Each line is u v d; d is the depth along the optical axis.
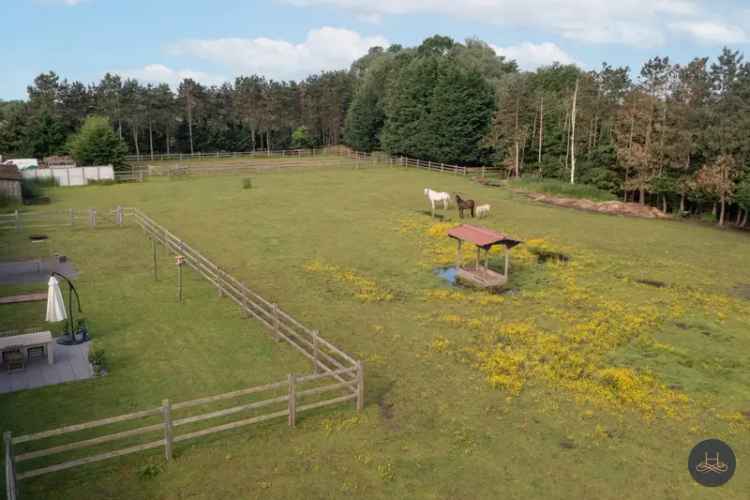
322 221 37.19
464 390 15.04
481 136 71.12
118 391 14.33
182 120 96.31
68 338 17.38
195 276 24.52
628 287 24.66
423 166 73.00
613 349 18.09
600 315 20.92
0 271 24.53
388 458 11.91
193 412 13.48
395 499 10.62
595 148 58.50
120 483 10.86
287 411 12.91
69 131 80.88
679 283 25.42
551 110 64.06
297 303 21.66
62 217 37.00
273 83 102.69
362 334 18.80
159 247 29.55
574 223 38.94
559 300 22.67
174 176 59.62
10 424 12.66
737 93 44.59
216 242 30.98
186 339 17.75
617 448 12.55
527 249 30.94
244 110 96.94
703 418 13.97
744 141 41.56
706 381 16.02
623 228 38.00
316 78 108.25
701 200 46.28
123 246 29.66
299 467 11.50
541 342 18.25
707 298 23.28
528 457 12.10
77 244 29.94
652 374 16.34
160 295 21.88
